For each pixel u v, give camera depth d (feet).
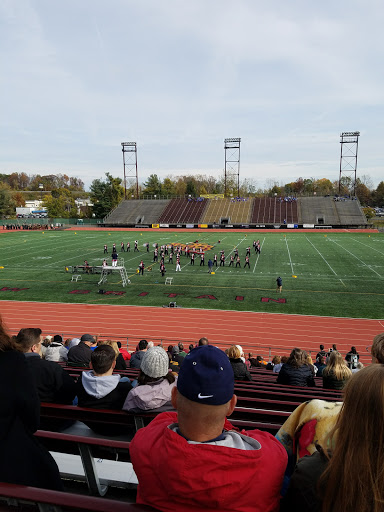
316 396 15.15
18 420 6.71
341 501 4.47
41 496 5.37
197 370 5.08
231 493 4.66
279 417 10.92
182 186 501.15
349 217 257.55
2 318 7.08
